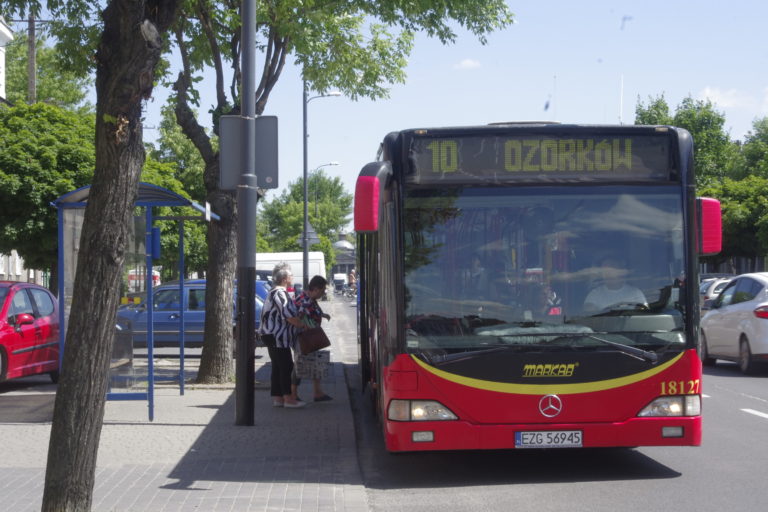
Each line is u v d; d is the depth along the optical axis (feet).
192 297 73.77
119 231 18.89
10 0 49.42
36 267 89.45
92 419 18.94
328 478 26.30
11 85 180.34
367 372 42.65
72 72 54.80
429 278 26.25
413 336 25.99
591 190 26.84
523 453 31.91
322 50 54.90
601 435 25.89
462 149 26.76
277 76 53.88
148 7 19.20
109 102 18.65
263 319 42.06
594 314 26.25
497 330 26.02
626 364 26.04
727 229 152.97
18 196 83.92
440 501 24.56
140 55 18.44
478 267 26.35
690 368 26.27
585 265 26.50
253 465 28.25
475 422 25.77
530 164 26.84
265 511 22.26
